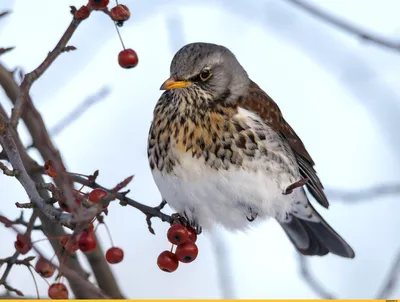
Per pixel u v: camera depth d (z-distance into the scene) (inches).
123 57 337.4
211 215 455.2
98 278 454.3
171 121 439.8
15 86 455.8
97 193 303.6
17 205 291.6
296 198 510.0
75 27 319.9
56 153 320.8
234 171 434.9
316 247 553.6
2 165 300.5
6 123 306.5
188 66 438.9
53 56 322.3
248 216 457.7
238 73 465.1
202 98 439.5
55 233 409.1
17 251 305.1
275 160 451.2
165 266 377.7
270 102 482.3
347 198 496.4
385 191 489.4
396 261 413.4
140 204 351.3
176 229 368.8
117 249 324.2
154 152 448.5
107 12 317.7
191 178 436.5
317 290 452.8
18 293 310.5
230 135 436.1
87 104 435.2
